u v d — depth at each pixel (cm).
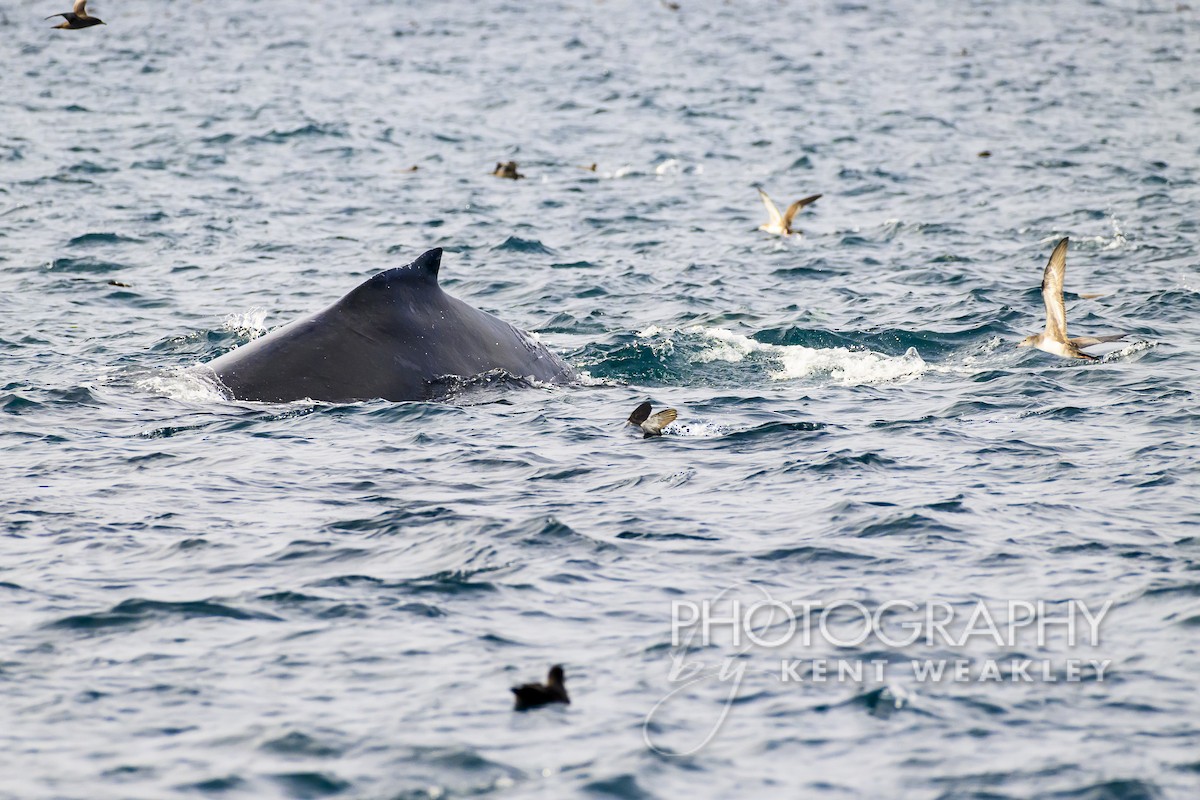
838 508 5350
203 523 5209
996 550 4878
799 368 8138
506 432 6538
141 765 3431
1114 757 3466
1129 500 5434
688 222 14150
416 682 3881
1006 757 3481
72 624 4262
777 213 12494
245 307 10056
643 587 4575
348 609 4381
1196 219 13462
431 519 5247
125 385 7212
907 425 6706
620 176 17225
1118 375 7694
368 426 6556
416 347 7212
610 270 11519
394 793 3316
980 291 10450
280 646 4119
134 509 5372
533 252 12381
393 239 13000
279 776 3384
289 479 5788
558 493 5609
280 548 4941
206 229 13212
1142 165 17112
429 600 4453
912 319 9562
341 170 17188
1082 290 10462
